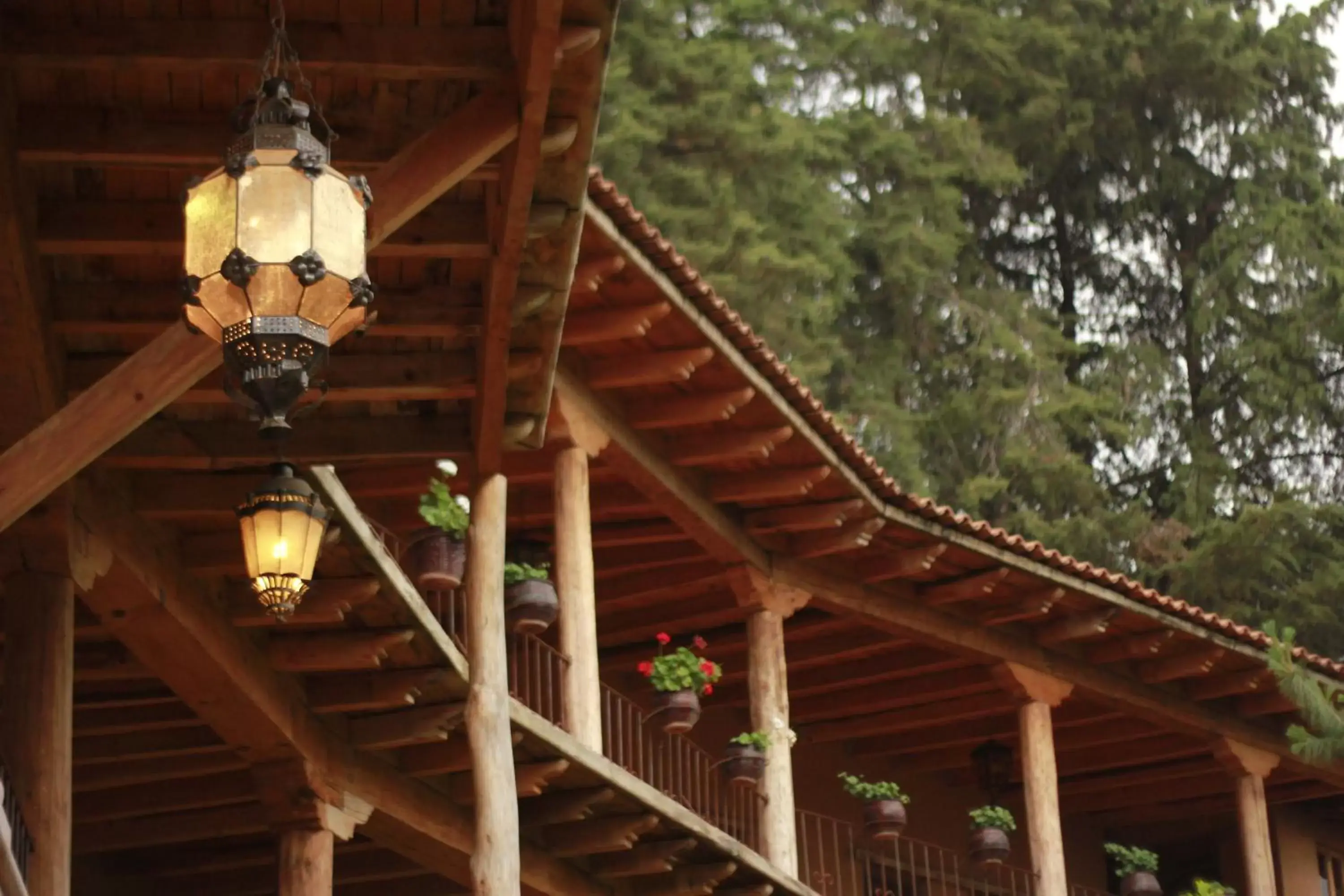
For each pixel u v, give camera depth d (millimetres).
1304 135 38375
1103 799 26328
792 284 31969
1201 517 35000
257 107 7883
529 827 16812
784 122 33062
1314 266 36531
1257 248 36625
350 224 7676
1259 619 33625
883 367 33906
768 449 17953
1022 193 38188
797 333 31984
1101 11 38281
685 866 18109
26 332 9875
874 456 32844
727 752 18719
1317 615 33250
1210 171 38250
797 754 23625
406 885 18188
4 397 10320
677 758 21812
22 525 11031
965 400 33906
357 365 11227
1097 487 34094
